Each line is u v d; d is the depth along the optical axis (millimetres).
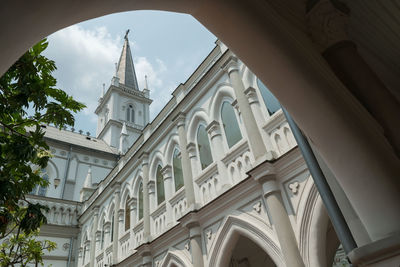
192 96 12930
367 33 4664
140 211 15766
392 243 2584
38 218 5254
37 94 5383
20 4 1769
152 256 12984
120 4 2533
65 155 31656
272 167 8141
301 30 3785
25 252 9367
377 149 2980
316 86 3193
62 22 2188
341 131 3084
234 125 10586
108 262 17203
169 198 12922
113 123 40562
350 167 3027
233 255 13211
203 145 11875
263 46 3262
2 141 5160
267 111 9273
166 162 13914
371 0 4121
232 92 10805
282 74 3303
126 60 57781
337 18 3771
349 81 3584
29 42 2002
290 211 7516
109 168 33938
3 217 4988
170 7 2949
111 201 19219
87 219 23094
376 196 2859
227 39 3350
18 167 5457
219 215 9773
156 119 16828
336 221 3377
